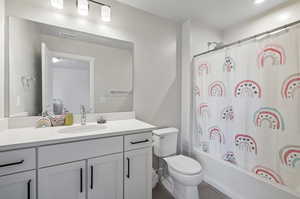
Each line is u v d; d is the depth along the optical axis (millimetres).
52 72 1404
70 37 1472
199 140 2029
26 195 892
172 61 2148
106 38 1652
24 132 1115
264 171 1329
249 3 1721
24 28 1273
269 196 1308
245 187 1493
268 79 1283
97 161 1096
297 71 1116
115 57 1711
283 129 1196
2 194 839
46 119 1315
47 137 978
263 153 1330
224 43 2379
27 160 886
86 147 1055
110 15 1654
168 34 2098
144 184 1316
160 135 1791
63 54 1447
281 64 1202
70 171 1015
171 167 1531
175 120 2209
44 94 1369
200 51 2164
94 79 1602
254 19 2012
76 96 1515
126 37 1770
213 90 1801
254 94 1389
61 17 1425
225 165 1688
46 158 934
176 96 2205
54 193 968
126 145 1216
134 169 1263
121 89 1755
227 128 1651
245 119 1470
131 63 1811
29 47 1297
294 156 1138
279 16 1756
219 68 1724
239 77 1513
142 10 1868
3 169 832
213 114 1810
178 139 2250
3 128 1154
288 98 1165
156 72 2008
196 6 1786
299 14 1589
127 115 1785
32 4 1304
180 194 1536
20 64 1259
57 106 1429
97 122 1541
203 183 1892
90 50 1573
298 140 1116
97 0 1587
